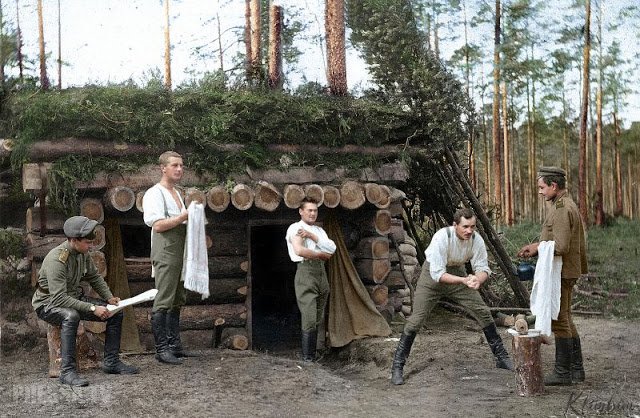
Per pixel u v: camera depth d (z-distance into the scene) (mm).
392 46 8438
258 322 9516
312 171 7438
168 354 5598
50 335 5258
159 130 6773
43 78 9297
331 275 7469
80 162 6441
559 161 33719
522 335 4590
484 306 5410
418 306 5285
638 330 7207
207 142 6980
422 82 8281
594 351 6148
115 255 6645
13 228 7840
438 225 9531
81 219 5055
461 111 8492
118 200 6320
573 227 4797
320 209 7609
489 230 8805
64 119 6434
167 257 5539
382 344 6629
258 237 10281
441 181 8867
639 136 28125
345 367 6586
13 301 7055
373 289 7613
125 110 6703
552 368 5473
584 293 9656
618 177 28781
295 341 8289
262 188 6969
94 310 4977
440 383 5105
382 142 8047
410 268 8852
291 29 11234
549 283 4668
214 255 7176
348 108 7801
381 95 8625
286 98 7523
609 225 20219
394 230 8336
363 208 7746
